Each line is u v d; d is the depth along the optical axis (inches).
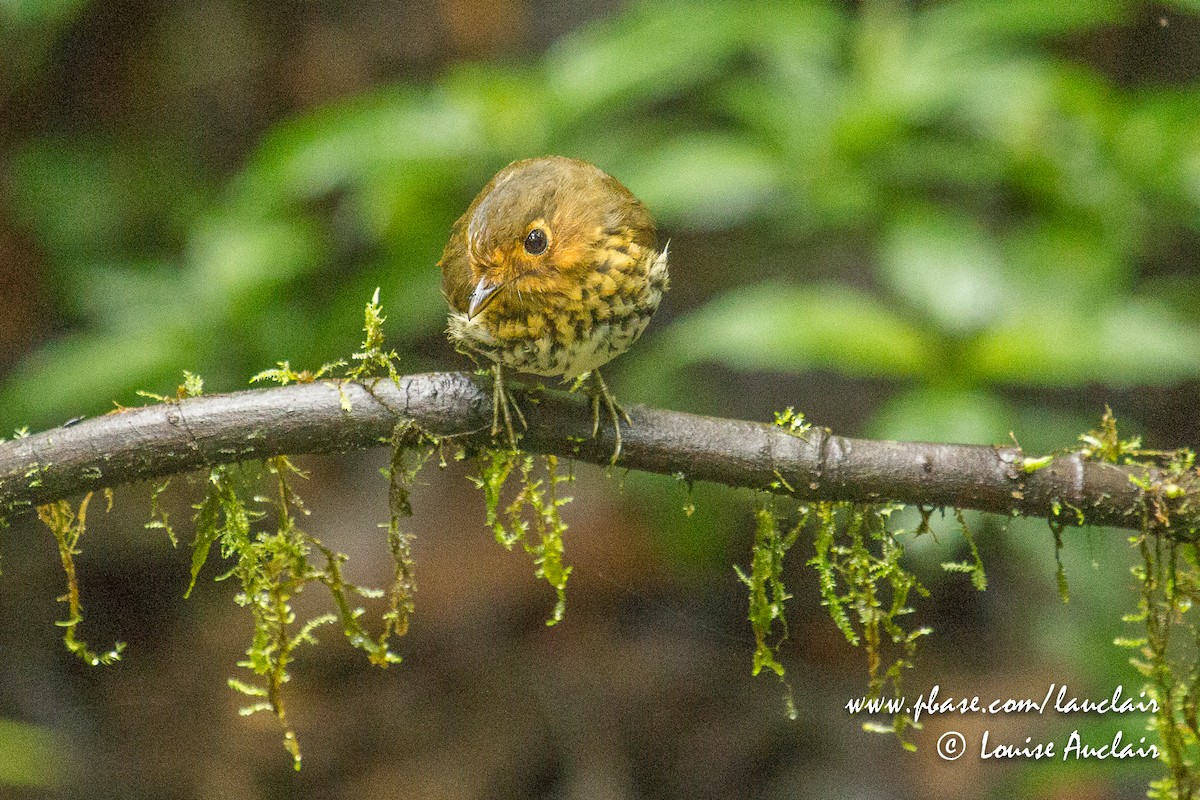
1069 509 206.1
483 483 218.5
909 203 339.6
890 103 337.7
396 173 369.7
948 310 311.4
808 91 357.1
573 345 254.5
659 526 457.1
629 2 507.5
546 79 390.9
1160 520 204.2
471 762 425.1
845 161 344.2
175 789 428.8
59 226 514.3
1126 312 323.3
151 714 453.4
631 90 378.3
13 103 526.0
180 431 202.8
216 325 397.4
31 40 508.7
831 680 441.7
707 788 416.5
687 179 341.7
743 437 211.3
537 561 220.7
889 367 315.0
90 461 201.0
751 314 320.8
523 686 443.5
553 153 384.5
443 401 209.2
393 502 214.1
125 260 495.5
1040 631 406.0
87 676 468.8
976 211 425.4
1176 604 213.5
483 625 460.1
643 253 255.8
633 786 420.2
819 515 217.6
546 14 520.4
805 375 474.6
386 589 466.9
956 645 442.6
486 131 369.4
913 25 389.7
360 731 437.1
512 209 244.2
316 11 531.5
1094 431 219.5
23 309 511.8
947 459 207.3
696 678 443.2
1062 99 352.8
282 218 445.4
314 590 467.8
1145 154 350.0
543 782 422.0
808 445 209.3
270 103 538.0
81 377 391.5
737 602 452.1
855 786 409.7
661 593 456.1
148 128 539.5
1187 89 402.9
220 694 456.1
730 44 377.1
